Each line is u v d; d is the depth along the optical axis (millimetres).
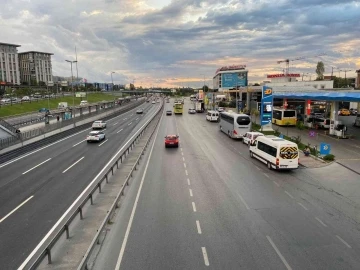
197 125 63469
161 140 43156
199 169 26656
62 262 11531
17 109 83500
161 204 18078
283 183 22578
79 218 15586
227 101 118000
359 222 15719
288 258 12203
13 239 13914
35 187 21812
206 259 12086
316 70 147500
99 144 40250
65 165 28469
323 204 18281
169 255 12383
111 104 122312
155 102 164875
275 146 25750
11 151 33469
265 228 14945
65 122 55656
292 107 69188
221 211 17094
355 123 55250
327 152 30359
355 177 23938
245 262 11891
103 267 11477
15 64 191750
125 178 23359
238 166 27844
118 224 15250
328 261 12000
